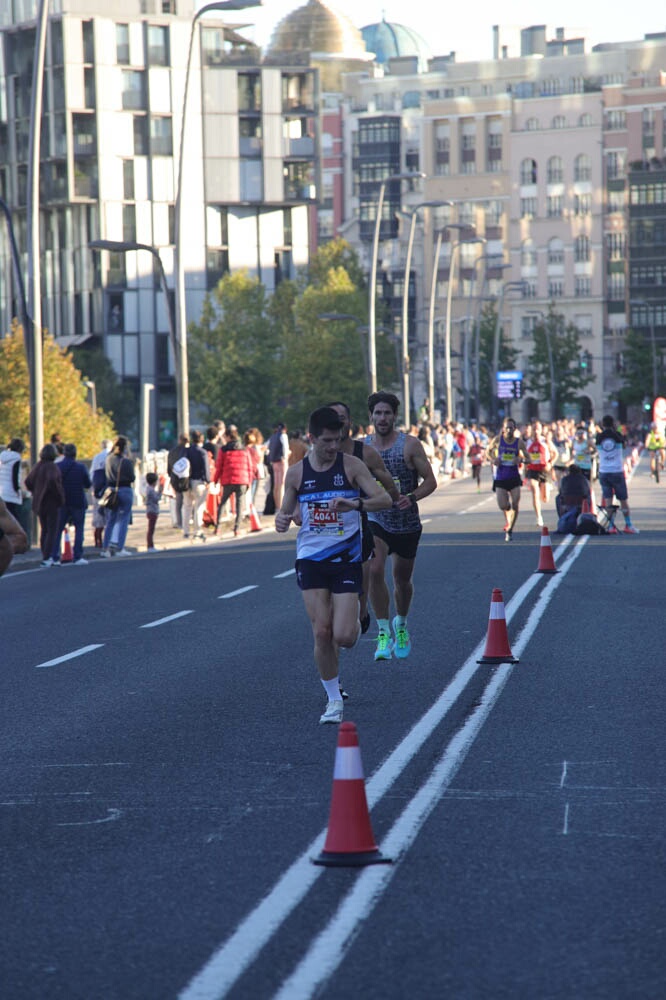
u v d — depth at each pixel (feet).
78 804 68.13
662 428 518.37
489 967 44.98
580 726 85.81
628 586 169.58
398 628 115.03
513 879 54.44
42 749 81.82
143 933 48.83
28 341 262.67
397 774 72.84
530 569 193.06
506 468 244.83
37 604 168.76
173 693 100.63
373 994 42.80
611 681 102.73
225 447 288.71
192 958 46.24
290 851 59.06
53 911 51.49
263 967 45.29
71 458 235.61
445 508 363.56
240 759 77.71
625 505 263.49
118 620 148.87
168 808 66.90
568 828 62.08
